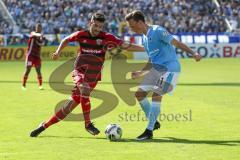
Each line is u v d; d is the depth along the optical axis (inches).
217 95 2235.5
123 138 1304.1
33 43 2447.1
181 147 1189.7
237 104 1947.6
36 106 1882.4
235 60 4793.3
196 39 5221.5
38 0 5551.2
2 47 4778.5
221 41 5236.2
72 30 5374.0
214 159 1071.6
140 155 1111.0
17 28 5305.1
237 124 1507.1
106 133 1270.9
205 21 5664.4
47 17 5428.2
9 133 1365.7
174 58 1323.8
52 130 1408.7
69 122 1533.0
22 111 1764.3
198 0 5807.1
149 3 5698.8
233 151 1144.8
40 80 2464.3
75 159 1076.5
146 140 1274.6
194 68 3892.7
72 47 4840.1
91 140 1275.8
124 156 1102.4
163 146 1201.4
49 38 4931.1
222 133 1366.9
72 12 5506.9
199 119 1600.6
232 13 5777.6
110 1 5644.7
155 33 1296.8
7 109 1808.6
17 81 2888.8
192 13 5703.7
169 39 1283.2
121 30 5236.2
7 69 3809.1
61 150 1162.0
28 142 1250.0
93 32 1317.7
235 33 5270.7
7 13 5442.9
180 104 1943.9
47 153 1132.5
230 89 2481.5
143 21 1309.1
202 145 1210.6
